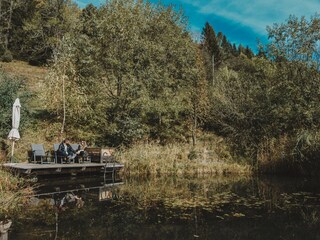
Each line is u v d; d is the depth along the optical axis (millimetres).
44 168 13133
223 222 7734
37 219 7672
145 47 20844
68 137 18922
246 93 22422
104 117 20125
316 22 16953
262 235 6801
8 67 33594
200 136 23000
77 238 6375
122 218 7953
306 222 7785
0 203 8656
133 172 16469
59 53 20969
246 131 20734
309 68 16750
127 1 21375
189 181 14602
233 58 51250
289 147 16969
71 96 19391
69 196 10555
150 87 21062
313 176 15883
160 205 9422
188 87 23094
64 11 40750
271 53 18047
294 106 17031
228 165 17734
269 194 11305
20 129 16531
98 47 20875
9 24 40531
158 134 21484
